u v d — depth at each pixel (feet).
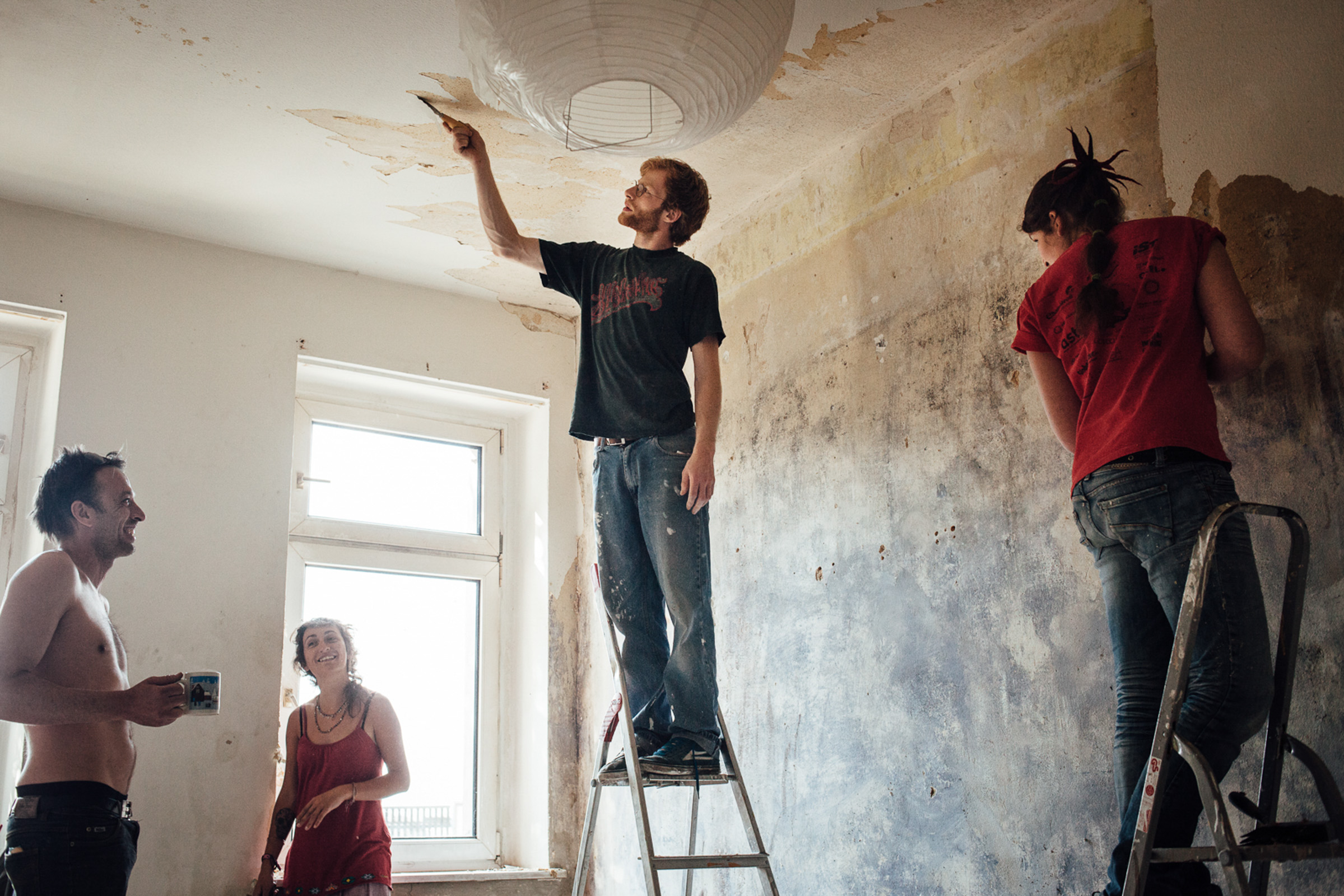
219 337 11.71
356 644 11.05
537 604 13.12
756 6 5.55
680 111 6.29
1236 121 6.82
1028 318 6.28
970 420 8.32
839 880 8.71
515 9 5.47
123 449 10.82
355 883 9.55
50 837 6.99
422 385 13.08
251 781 10.48
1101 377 5.59
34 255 10.92
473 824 12.46
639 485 7.63
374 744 10.43
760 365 10.88
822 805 9.04
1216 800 4.30
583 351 8.15
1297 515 4.92
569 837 12.19
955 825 7.77
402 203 11.32
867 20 8.35
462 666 12.92
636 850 11.32
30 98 9.37
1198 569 4.65
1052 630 7.35
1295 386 6.25
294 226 11.73
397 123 9.86
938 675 8.17
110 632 7.97
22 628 7.09
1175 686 4.59
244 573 11.11
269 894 9.76
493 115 9.70
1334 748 5.75
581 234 12.13
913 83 9.21
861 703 8.84
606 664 12.46
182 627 10.62
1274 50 6.66
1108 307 5.62
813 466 9.88
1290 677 4.94
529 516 13.61
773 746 9.74
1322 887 5.64
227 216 11.45
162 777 10.05
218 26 8.50
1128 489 5.21
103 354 10.98
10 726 10.07
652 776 6.88
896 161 9.58
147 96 9.39
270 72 9.09
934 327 8.83
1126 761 5.13
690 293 7.93
